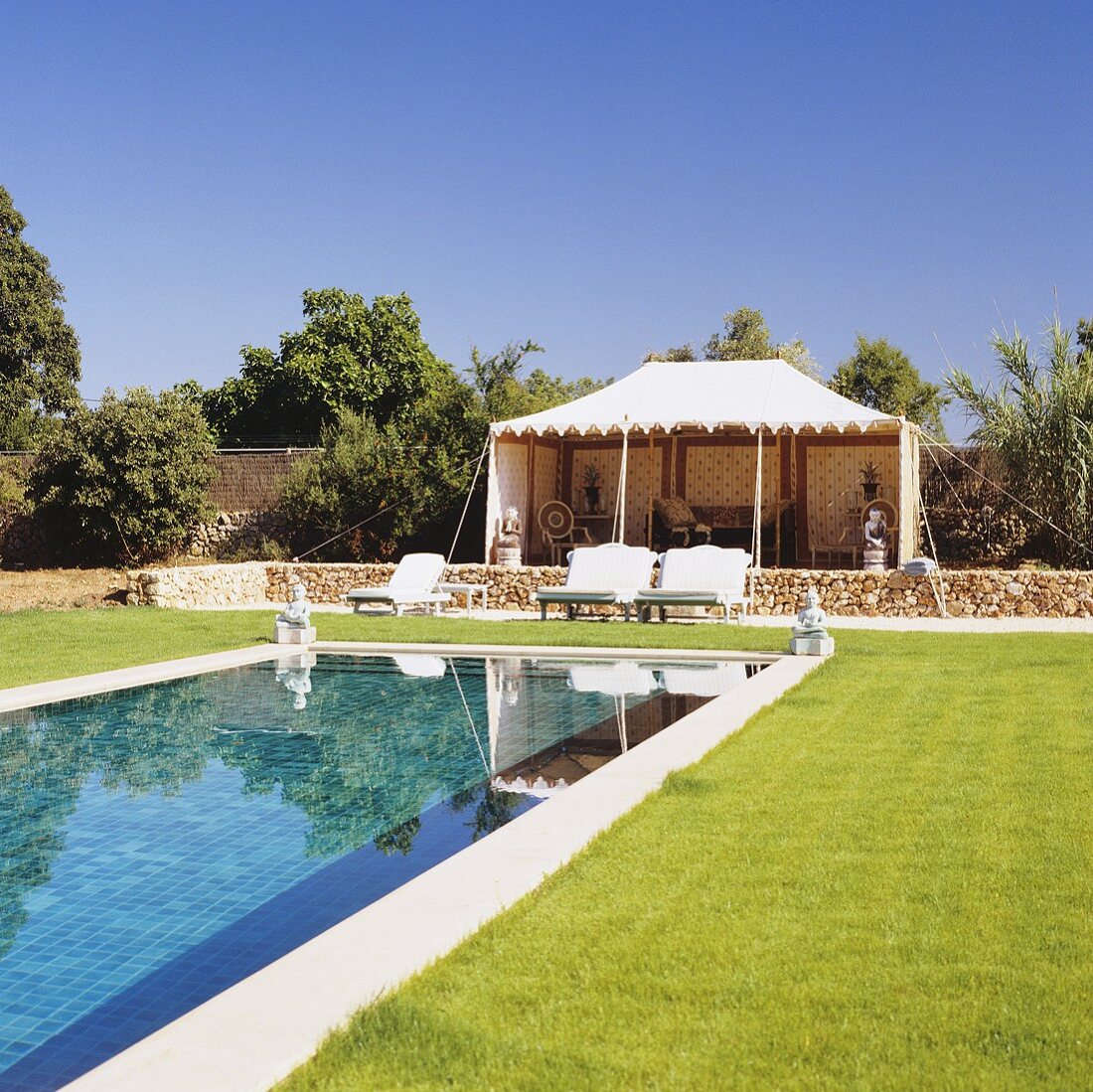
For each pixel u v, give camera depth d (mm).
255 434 32500
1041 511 17906
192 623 13859
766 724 7141
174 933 4156
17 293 33312
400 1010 3104
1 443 29766
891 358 34812
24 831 5551
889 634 12203
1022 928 3719
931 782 5629
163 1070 2797
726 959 3494
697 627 13484
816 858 4473
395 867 4875
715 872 4305
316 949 3555
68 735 7793
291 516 21906
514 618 15492
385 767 6816
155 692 9445
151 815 5805
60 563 22297
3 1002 3568
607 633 12719
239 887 4656
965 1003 3191
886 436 21000
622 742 7410
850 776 5777
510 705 8781
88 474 21109
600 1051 2930
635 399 19781
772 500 21578
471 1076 2807
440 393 22859
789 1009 3168
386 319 33969
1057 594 14984
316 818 5711
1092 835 4699
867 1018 3105
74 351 34906
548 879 4234
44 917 4332
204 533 23062
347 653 11672
